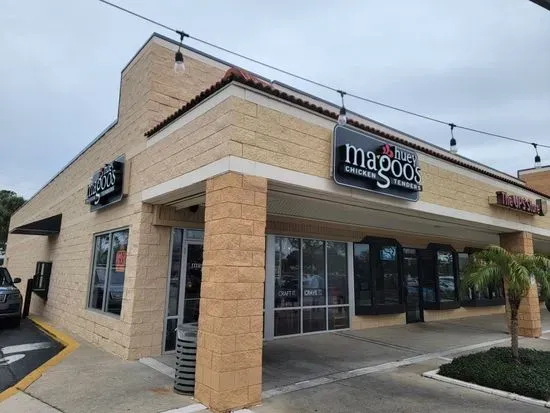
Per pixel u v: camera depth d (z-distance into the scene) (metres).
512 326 7.37
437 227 12.04
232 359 5.34
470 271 7.88
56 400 5.56
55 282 14.06
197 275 9.14
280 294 10.54
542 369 6.74
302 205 8.52
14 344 9.95
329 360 8.16
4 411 5.18
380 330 12.20
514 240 12.83
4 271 13.82
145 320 8.05
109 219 10.01
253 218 5.87
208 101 6.47
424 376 7.01
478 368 6.77
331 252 12.05
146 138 8.47
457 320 15.12
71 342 9.75
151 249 8.31
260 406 5.44
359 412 5.26
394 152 8.05
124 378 6.59
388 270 13.53
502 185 11.92
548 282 7.31
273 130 6.36
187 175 6.75
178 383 5.93
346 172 7.05
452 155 14.82
